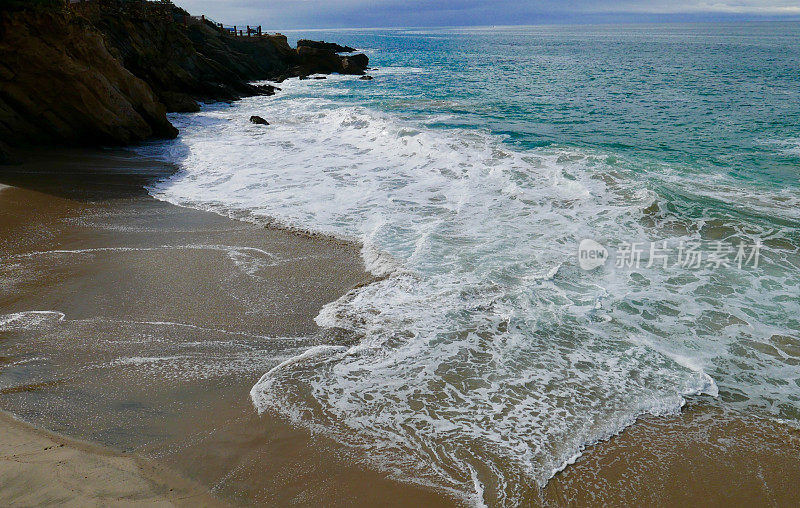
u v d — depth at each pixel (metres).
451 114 26.50
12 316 7.24
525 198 12.29
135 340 6.79
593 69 54.38
